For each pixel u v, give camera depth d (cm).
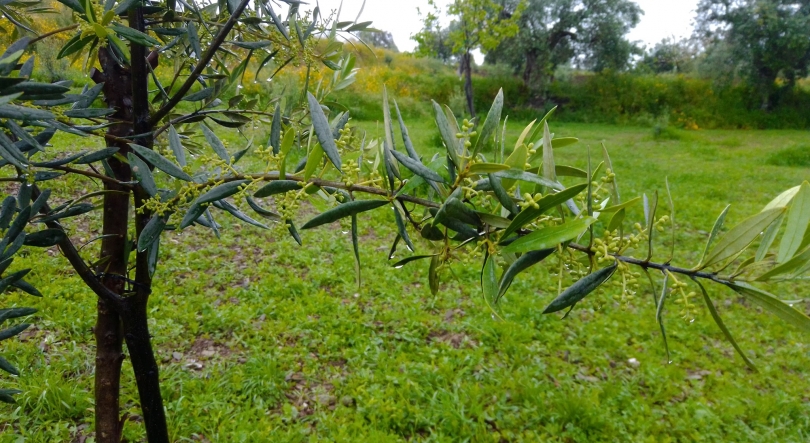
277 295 433
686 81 2372
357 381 329
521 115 2178
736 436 311
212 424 284
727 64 2311
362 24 137
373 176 94
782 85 2361
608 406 327
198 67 117
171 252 488
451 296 454
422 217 106
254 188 95
